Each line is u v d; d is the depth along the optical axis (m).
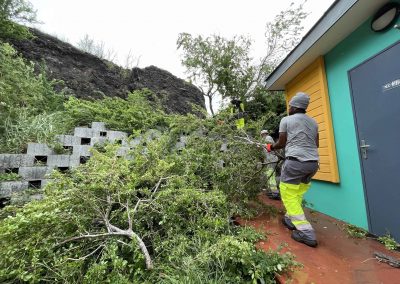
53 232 1.69
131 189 2.07
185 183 2.65
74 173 2.25
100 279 1.50
